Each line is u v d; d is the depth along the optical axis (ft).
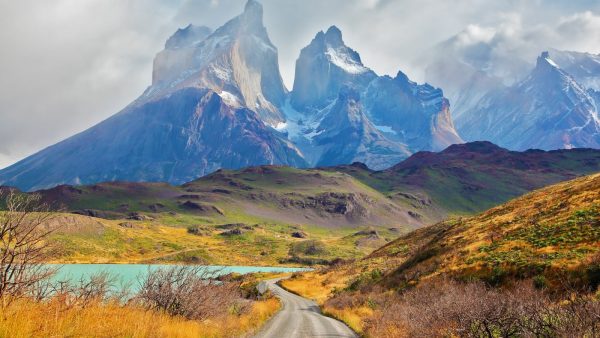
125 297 66.18
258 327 98.32
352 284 231.50
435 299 94.12
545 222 151.64
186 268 76.43
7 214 41.39
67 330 41.81
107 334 46.16
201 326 67.97
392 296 155.84
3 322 36.24
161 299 70.69
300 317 134.72
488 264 127.54
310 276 369.71
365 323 106.32
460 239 185.78
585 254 107.14
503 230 168.35
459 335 52.80
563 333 39.17
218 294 80.59
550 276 103.30
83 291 54.80
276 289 296.30
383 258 315.58
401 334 76.74
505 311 47.34
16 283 42.29
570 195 177.47
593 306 39.45
